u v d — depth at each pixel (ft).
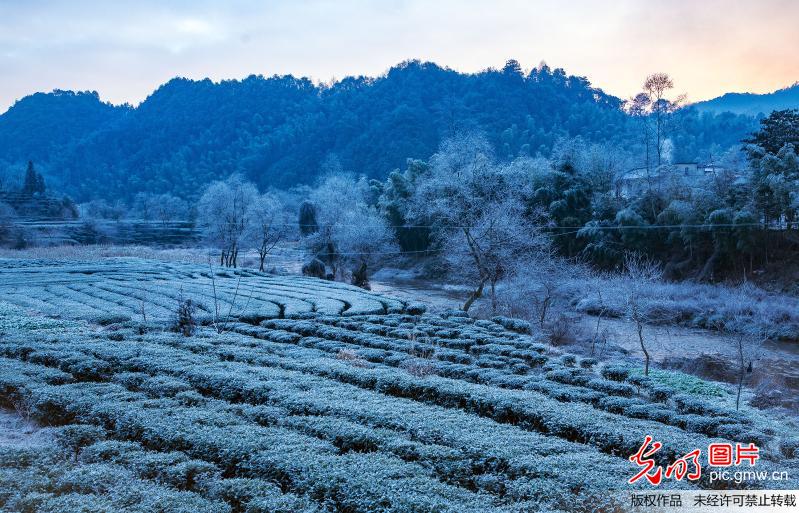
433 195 197.06
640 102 276.21
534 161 240.12
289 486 36.86
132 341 82.38
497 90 615.98
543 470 37.45
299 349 82.84
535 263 159.63
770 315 132.36
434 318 114.83
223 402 53.83
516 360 82.79
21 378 59.98
